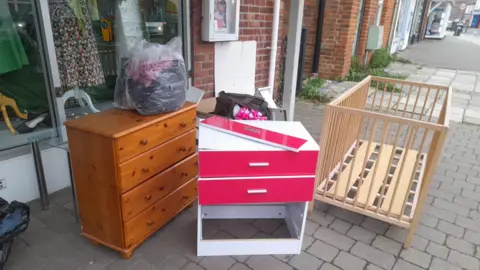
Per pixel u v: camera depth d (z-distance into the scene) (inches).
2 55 99.9
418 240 95.8
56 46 106.1
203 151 75.2
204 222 99.6
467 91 296.0
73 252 85.6
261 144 79.2
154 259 84.4
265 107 124.4
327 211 108.4
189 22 131.2
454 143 171.9
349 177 100.2
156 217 89.3
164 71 81.9
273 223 100.9
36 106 111.2
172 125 87.4
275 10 171.8
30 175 102.5
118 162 73.9
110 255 85.1
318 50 298.4
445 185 127.6
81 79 113.5
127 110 87.0
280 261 85.6
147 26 133.7
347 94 113.0
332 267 84.3
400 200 103.2
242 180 78.6
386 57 395.9
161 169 87.1
